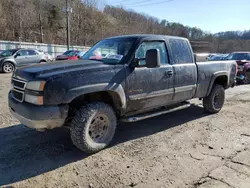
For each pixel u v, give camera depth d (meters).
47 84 2.96
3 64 14.45
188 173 2.97
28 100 3.12
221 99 5.79
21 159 3.31
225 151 3.61
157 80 4.07
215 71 5.37
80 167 3.12
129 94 3.71
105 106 3.52
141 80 3.83
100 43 4.51
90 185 2.72
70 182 2.78
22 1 46.72
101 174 2.95
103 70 3.41
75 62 3.72
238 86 10.69
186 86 4.65
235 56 12.55
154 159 3.35
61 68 3.30
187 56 4.76
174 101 4.59
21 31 40.69
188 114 5.70
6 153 3.48
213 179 2.82
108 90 3.42
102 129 3.61
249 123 5.02
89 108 3.35
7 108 5.85
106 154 3.50
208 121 5.15
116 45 4.07
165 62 4.32
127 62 3.71
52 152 3.54
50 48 28.59
